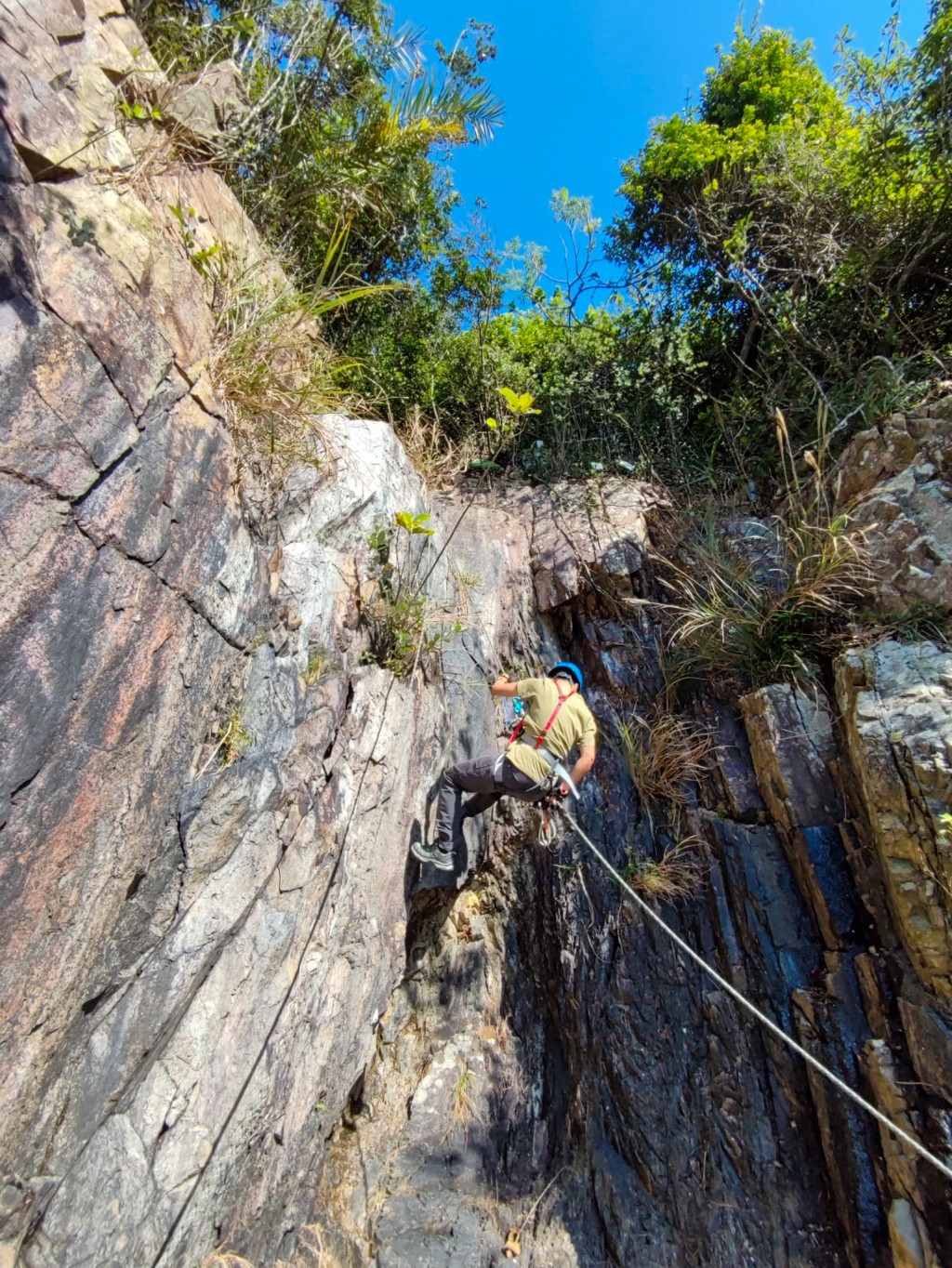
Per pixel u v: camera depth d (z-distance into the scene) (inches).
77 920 69.1
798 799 143.7
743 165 224.5
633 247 266.2
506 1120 142.1
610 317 255.4
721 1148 129.7
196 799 87.7
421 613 146.9
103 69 92.4
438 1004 154.2
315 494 128.0
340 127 173.6
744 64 252.7
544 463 224.5
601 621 192.7
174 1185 81.4
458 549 189.3
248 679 100.3
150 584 78.2
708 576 183.5
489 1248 123.5
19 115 69.4
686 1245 124.0
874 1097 117.0
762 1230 120.9
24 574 61.8
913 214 186.7
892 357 190.1
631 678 183.0
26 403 62.6
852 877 136.2
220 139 129.9
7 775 59.8
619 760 174.1
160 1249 79.0
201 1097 87.7
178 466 84.2
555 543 200.1
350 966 122.2
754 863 146.3
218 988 92.5
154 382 80.7
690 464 223.0
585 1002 151.6
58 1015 67.5
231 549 95.8
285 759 106.6
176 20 141.0
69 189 75.2
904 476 154.3
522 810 172.9
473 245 227.9
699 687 175.6
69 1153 69.1
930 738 122.2
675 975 147.6
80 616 67.8
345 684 126.7
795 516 173.8
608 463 223.3
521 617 188.7
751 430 217.0
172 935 84.7
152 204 94.7
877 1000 122.6
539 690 141.5
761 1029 134.5
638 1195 131.2
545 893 165.2
